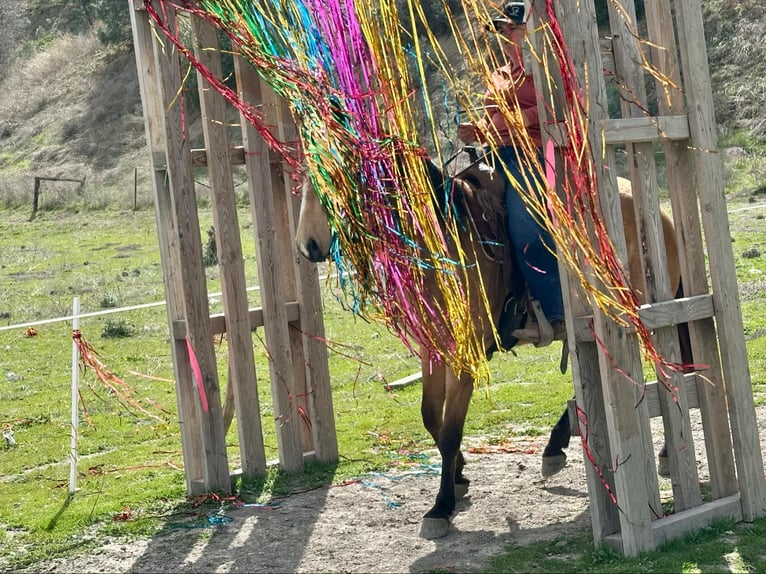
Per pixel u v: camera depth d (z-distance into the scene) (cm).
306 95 501
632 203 606
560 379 952
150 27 662
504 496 626
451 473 570
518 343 608
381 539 561
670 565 476
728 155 2188
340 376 1049
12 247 2442
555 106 489
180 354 673
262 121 675
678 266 632
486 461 707
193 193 658
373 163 506
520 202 568
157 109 667
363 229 508
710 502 543
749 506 543
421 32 1617
